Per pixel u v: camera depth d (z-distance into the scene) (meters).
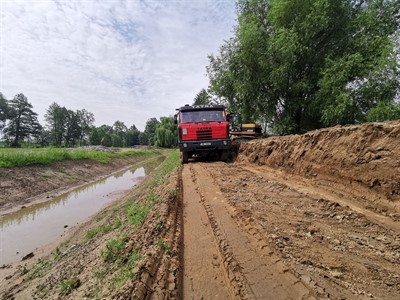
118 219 6.64
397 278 2.41
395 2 11.91
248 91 15.63
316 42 13.41
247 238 3.46
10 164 14.96
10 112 71.06
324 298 2.15
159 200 5.41
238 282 2.48
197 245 3.54
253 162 10.88
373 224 3.63
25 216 10.70
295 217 4.08
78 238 7.38
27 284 4.77
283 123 14.52
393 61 9.50
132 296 2.23
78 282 3.40
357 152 5.07
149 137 109.75
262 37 14.54
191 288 2.60
